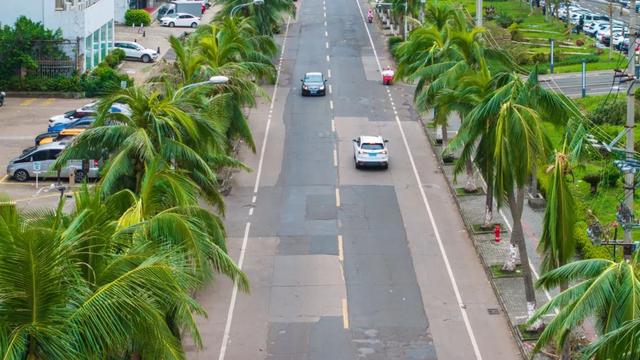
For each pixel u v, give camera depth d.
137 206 24.55
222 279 41.44
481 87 43.50
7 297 17.98
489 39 82.88
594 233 40.84
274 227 48.47
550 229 29.00
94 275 20.19
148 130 32.44
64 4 79.56
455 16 56.00
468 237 47.25
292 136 65.81
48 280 18.12
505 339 36.44
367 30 108.62
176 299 20.12
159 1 123.25
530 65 84.56
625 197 37.00
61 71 78.44
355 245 46.06
